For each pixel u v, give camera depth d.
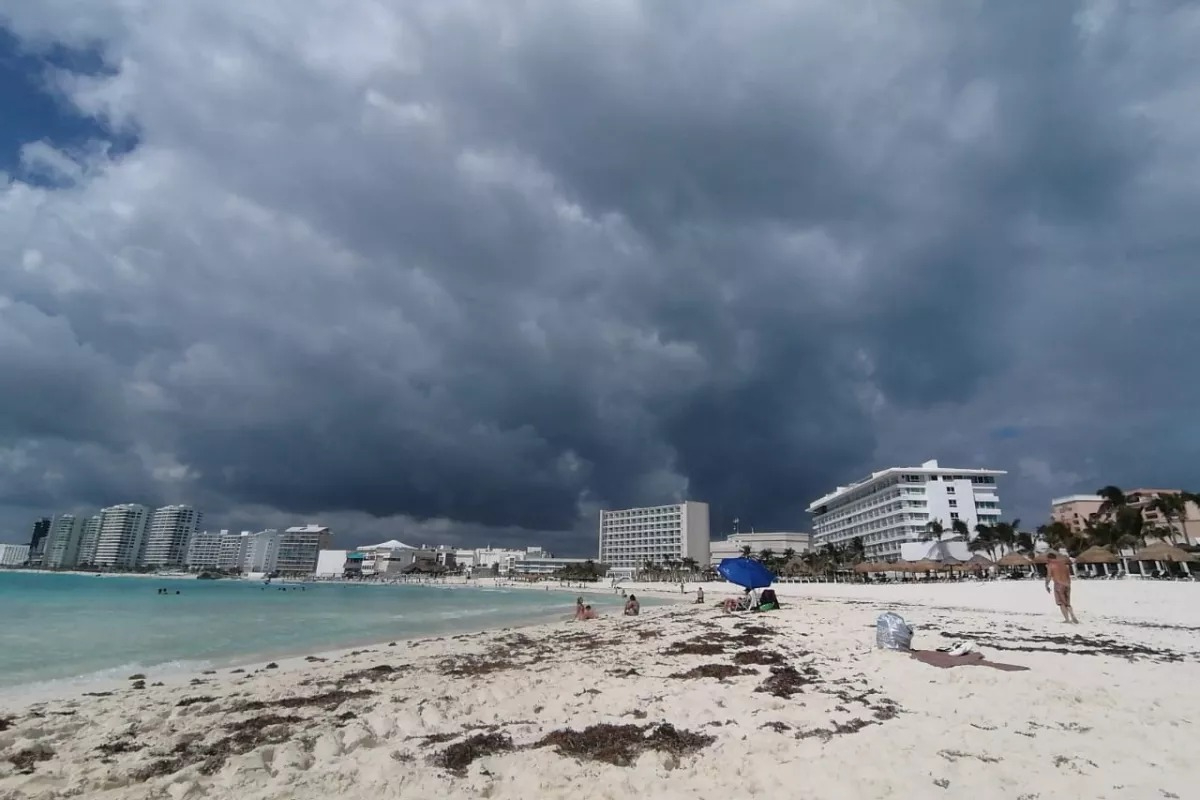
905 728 8.78
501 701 11.92
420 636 28.55
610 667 15.84
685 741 8.57
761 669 14.20
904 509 131.12
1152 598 35.03
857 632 21.14
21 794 7.01
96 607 48.00
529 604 67.19
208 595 83.00
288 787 7.05
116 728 10.39
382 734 9.62
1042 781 6.62
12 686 15.54
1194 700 10.09
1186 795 6.23
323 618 41.28
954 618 26.30
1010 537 99.88
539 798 6.61
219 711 11.79
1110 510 83.56
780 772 7.11
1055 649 16.03
